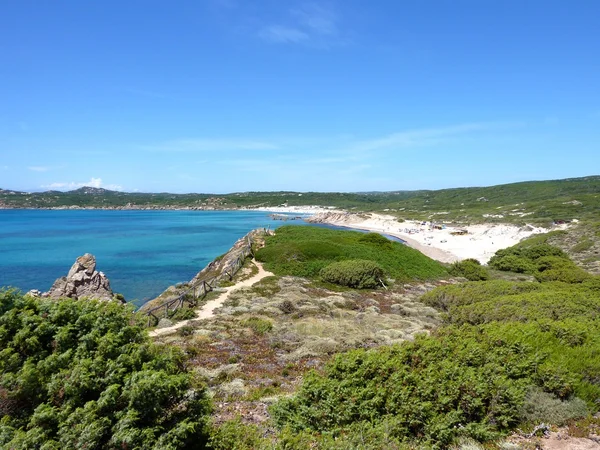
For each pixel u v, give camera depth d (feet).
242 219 570.46
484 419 26.00
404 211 580.71
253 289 89.71
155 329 59.11
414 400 26.48
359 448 21.90
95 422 18.58
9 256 222.48
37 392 20.31
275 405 28.66
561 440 24.66
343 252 126.31
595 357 33.58
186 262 209.87
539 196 542.16
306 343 51.13
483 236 303.48
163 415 21.66
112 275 173.58
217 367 41.88
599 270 143.13
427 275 125.08
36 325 22.89
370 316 67.97
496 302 61.62
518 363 31.58
